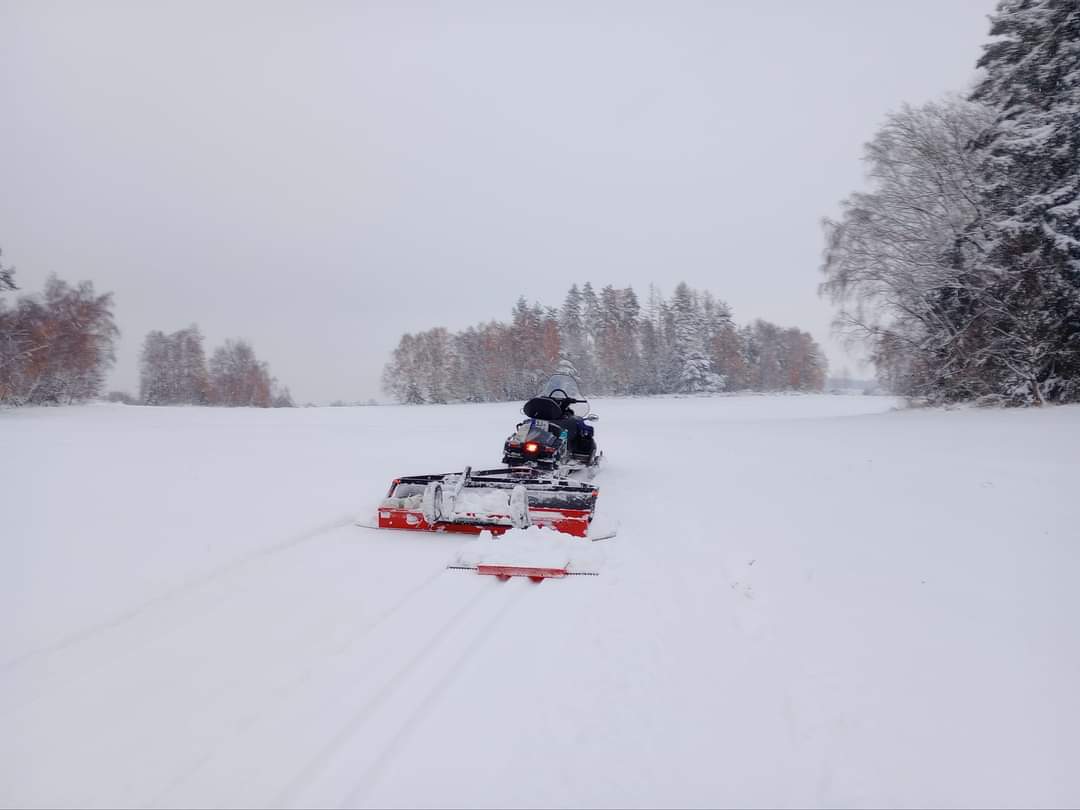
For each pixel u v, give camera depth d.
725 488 8.60
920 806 2.28
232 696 3.02
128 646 3.54
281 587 4.52
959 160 23.16
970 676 3.16
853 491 7.75
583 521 5.75
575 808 2.28
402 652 3.50
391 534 6.09
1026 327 19.70
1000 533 5.47
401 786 2.38
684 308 65.88
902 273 24.16
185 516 6.62
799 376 84.94
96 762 2.52
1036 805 2.26
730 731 2.77
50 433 18.22
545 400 8.88
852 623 3.81
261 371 78.06
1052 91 20.55
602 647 3.57
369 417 33.28
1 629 3.71
